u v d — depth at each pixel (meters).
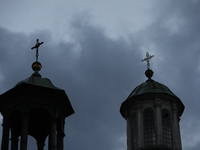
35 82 33.38
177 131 38.59
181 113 40.78
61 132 33.44
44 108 32.53
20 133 34.31
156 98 39.16
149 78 42.19
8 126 32.34
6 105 32.91
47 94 33.00
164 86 40.84
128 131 39.38
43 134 35.53
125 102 40.25
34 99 32.56
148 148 37.22
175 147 37.81
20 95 32.62
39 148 35.19
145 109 39.09
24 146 30.62
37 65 35.25
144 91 39.72
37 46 36.53
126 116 40.06
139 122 38.50
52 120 32.31
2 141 31.73
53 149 31.19
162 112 39.06
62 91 33.31
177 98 39.78
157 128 37.84
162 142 37.31
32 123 35.31
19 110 32.25
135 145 38.56
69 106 34.41
